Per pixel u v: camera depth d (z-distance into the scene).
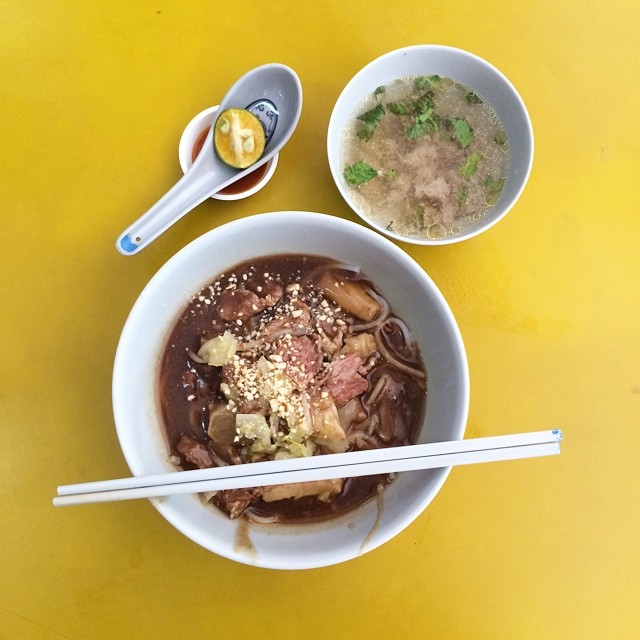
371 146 0.46
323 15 0.46
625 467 0.44
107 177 0.44
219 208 0.44
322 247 0.40
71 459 0.43
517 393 0.44
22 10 0.45
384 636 0.42
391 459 0.35
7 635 0.41
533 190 0.46
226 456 0.40
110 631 0.42
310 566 0.35
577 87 0.47
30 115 0.44
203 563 0.42
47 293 0.43
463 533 0.43
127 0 0.45
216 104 0.45
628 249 0.46
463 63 0.44
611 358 0.45
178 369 0.41
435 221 0.45
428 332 0.40
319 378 0.40
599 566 0.43
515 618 0.43
